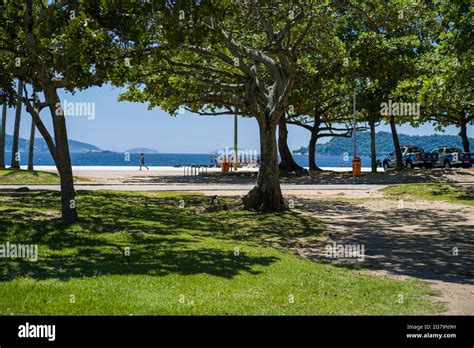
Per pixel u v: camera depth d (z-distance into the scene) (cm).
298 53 2214
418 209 2123
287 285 825
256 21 2109
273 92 2152
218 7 1320
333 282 869
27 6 1330
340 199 2520
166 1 1295
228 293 754
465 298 796
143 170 5153
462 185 2862
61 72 1441
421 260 1121
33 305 637
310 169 4962
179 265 930
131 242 1178
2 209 1702
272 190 2097
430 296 805
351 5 1970
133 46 1559
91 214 1669
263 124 2120
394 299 776
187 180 3666
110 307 644
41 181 3139
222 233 1484
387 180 3562
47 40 1489
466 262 1099
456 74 2123
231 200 2339
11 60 1764
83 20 1257
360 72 2117
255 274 891
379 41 2105
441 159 4856
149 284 775
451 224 1700
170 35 1302
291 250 1247
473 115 4250
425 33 2891
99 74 1336
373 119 3675
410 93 3078
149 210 1925
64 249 1045
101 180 3531
